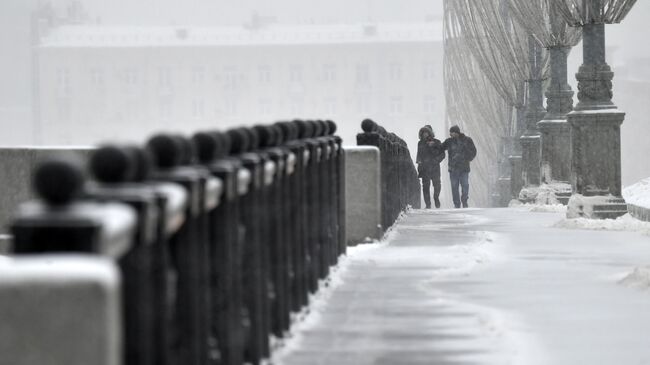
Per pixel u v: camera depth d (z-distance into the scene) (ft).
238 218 34.99
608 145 115.75
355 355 39.88
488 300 55.31
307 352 40.60
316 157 55.62
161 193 20.85
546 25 160.66
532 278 65.16
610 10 115.24
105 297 15.88
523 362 38.60
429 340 43.24
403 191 147.43
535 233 104.83
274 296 42.11
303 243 50.88
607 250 84.94
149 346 20.43
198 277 26.66
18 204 96.32
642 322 48.24
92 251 16.34
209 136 29.81
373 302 54.49
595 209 115.34
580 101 116.67
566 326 47.03
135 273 19.76
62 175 16.55
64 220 16.30
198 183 24.79
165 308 21.95
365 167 89.66
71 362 15.92
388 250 84.23
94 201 18.58
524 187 197.77
